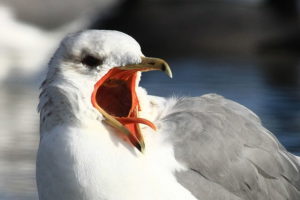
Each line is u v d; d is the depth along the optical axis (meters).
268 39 33.34
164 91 22.02
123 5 35.75
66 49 10.11
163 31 34.09
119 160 10.02
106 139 9.98
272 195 11.61
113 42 9.98
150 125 10.00
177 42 33.62
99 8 35.22
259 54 32.03
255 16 34.91
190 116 11.32
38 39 33.00
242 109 11.93
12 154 16.39
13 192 14.08
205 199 11.02
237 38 33.50
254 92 22.16
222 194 11.17
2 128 18.50
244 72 26.39
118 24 34.66
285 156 11.85
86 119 9.93
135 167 10.12
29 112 20.34
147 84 23.22
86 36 10.08
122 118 10.02
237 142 11.38
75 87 9.90
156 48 33.56
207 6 35.59
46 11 33.69
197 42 33.53
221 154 11.22
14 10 33.12
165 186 10.38
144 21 34.66
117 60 9.96
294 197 11.84
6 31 32.56
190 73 25.89
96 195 9.97
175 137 11.02
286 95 21.67
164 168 10.58
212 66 27.97
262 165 11.51
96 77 9.96
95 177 9.92
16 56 29.98
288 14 35.47
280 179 11.70
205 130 11.23
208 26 34.28
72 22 34.34
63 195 10.08
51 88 9.99
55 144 9.98
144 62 9.96
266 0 36.38
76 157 9.89
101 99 10.29
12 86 24.17
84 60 10.02
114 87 10.26
